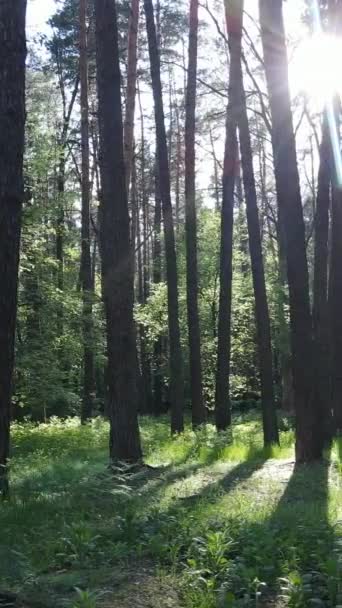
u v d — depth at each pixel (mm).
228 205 17984
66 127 26125
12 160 8117
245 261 32219
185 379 32219
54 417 25406
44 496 8109
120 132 11594
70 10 29172
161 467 11461
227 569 5074
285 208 11383
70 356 21812
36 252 19516
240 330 31969
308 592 4652
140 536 6168
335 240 15672
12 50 8078
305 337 11242
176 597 4816
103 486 8547
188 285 19156
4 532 6402
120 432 11344
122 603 4699
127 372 11461
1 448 8188
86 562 5473
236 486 9250
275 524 6516
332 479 9531
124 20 26375
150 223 42875
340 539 5809
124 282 11516
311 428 11148
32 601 4660
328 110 14688
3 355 8141
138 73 23422
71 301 20594
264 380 14938
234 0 15812
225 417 18000
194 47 18953
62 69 30828
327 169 14898
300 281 11273
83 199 24797
